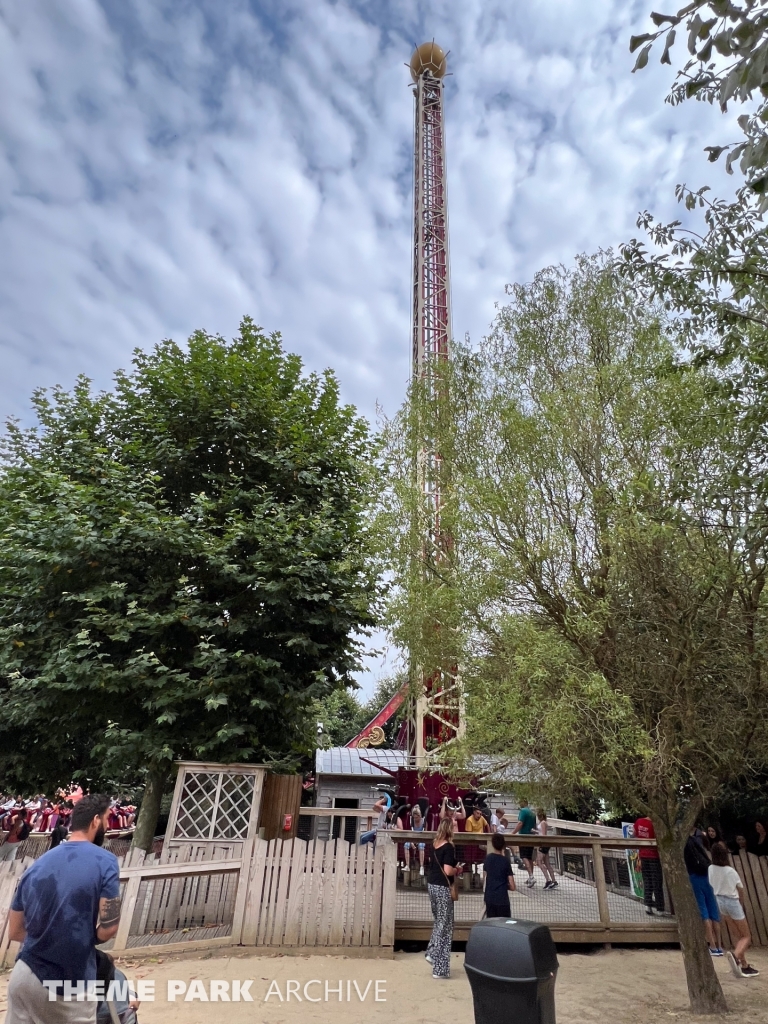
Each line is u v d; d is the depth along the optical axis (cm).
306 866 970
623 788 765
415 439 984
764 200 410
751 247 607
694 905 768
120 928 887
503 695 721
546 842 1137
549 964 424
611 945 1041
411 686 963
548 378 937
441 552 929
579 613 766
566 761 682
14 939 409
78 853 419
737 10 343
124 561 1292
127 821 3017
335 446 1638
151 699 1221
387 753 2595
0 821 2080
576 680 683
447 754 812
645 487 691
